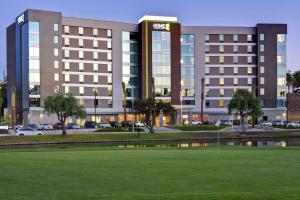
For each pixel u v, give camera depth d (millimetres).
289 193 16641
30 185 20672
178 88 144625
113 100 141875
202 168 26297
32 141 75375
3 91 173375
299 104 148125
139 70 144875
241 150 40812
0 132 89875
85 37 138875
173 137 85438
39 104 128875
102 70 141000
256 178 22453
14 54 146375
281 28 153625
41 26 129750
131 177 22969
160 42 143375
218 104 151500
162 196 16672
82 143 75375
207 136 88312
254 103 100062
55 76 131500
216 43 152250
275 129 104250
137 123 119375
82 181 21797
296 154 35594
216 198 15930
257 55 153625
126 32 145000
